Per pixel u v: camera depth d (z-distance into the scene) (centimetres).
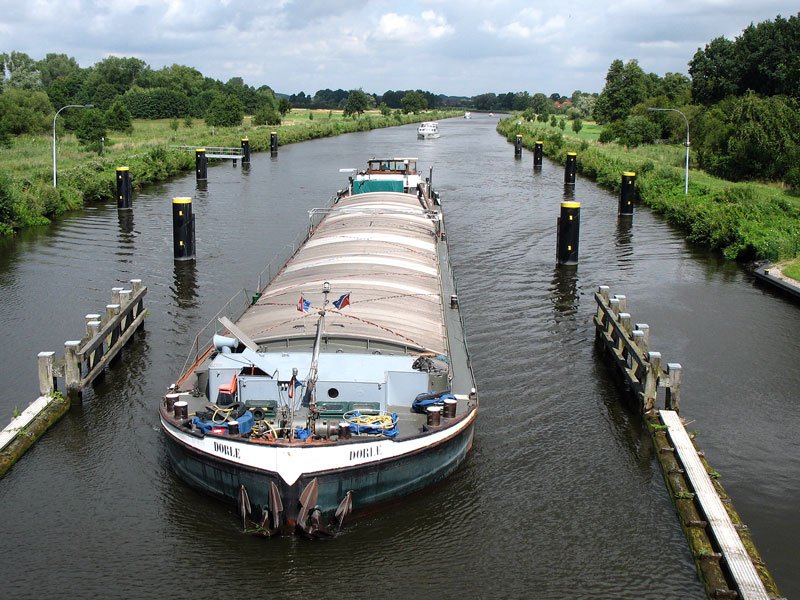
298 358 1650
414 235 2783
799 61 8119
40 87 14388
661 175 5503
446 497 1609
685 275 3359
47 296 2959
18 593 1309
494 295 3041
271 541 1445
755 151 5588
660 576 1376
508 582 1359
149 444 1805
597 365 2319
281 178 6191
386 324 1814
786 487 1672
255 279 3209
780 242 3516
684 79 12162
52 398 1955
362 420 1502
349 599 1316
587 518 1545
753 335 2589
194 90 15950
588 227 4375
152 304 2873
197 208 4803
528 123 14500
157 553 1416
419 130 10906
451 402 1584
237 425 1451
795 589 1345
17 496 1590
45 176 4903
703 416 1997
